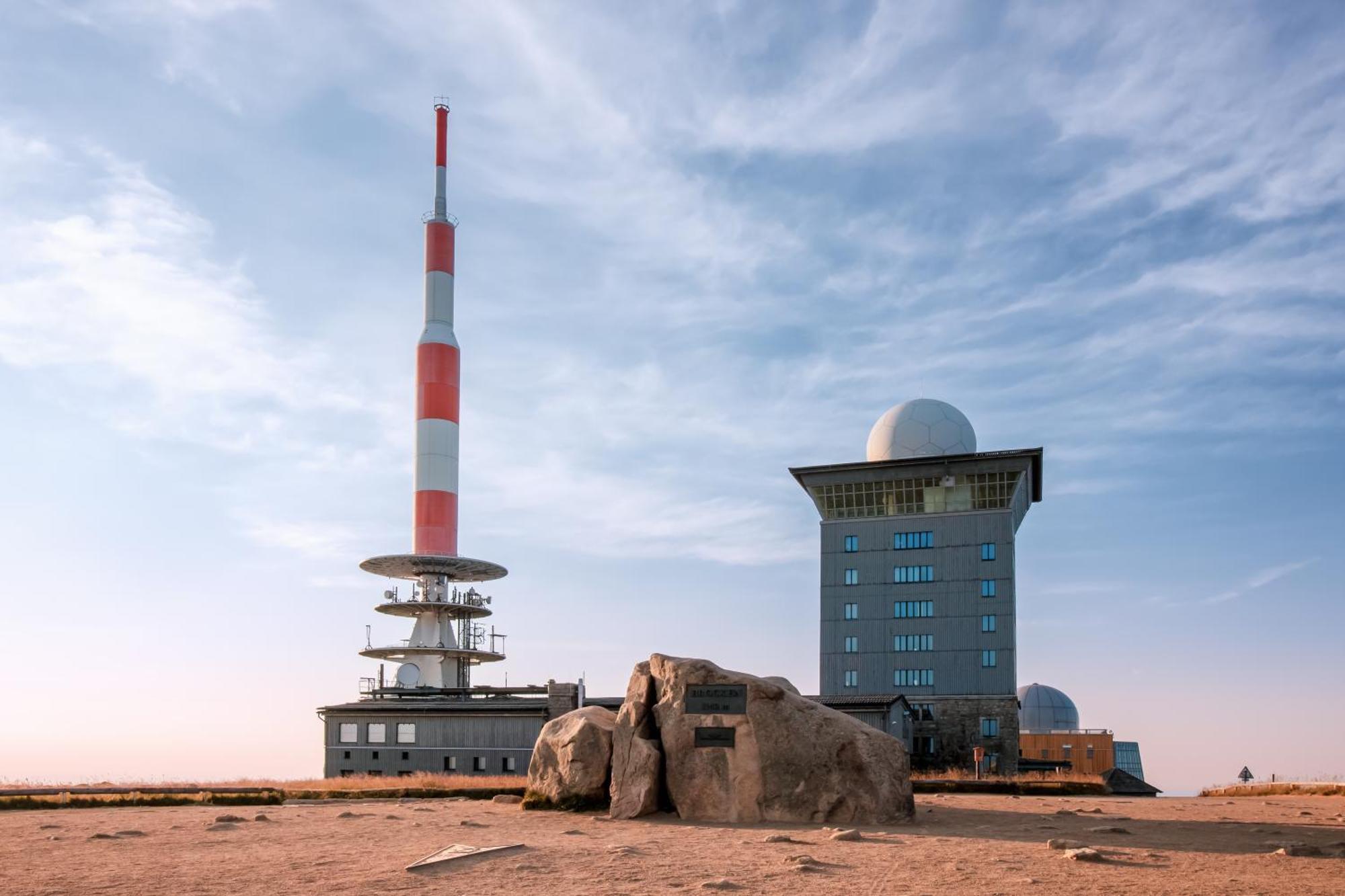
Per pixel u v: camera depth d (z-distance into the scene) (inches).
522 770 2869.1
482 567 3814.0
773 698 1266.0
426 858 828.6
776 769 1233.4
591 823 1182.9
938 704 3666.3
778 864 800.9
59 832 1098.7
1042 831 1076.5
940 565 3779.5
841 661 3826.3
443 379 3887.8
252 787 1759.4
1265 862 807.1
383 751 2999.5
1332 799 1728.6
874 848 914.1
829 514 3966.5
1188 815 1314.0
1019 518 4005.9
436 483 3814.0
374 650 3713.1
